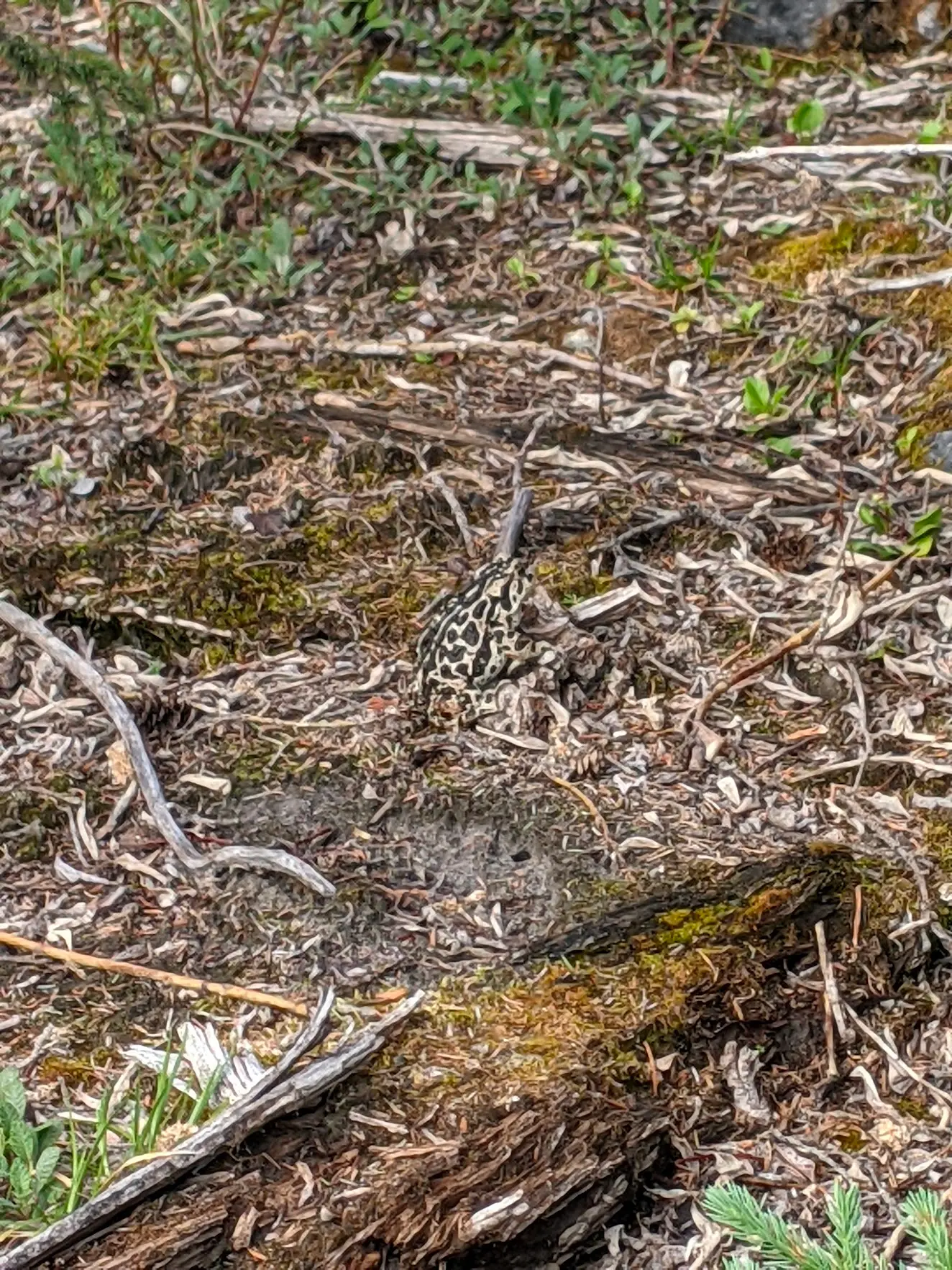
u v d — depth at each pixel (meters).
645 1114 1.68
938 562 1.93
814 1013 1.73
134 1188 1.63
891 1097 1.71
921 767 1.82
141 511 2.00
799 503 1.98
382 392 2.07
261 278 2.15
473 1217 1.64
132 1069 1.68
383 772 1.83
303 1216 1.63
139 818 1.81
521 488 1.99
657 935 1.74
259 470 2.02
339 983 1.72
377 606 1.93
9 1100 1.65
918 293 2.09
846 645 1.89
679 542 1.96
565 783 1.82
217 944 1.74
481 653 1.85
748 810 1.81
